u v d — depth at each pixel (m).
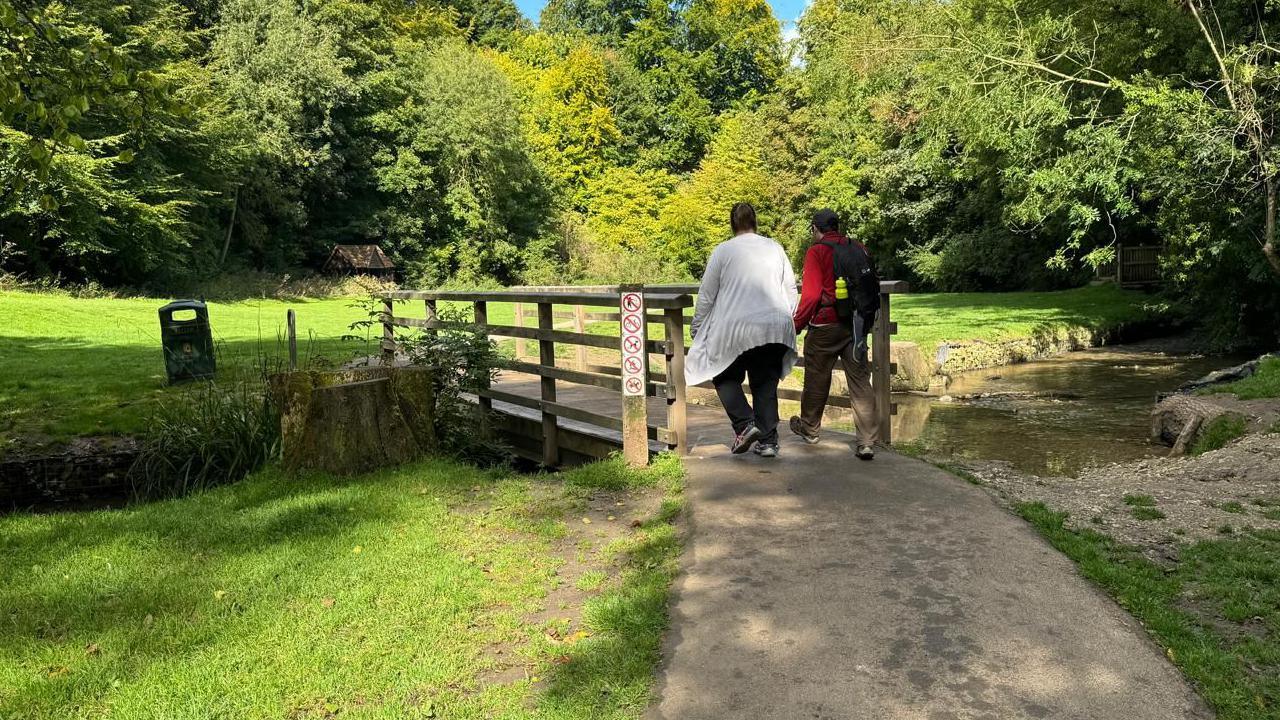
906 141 35.41
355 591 4.31
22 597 4.35
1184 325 23.67
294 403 6.86
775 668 3.30
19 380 10.90
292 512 5.65
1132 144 15.75
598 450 6.97
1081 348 20.44
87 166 24.38
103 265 29.89
